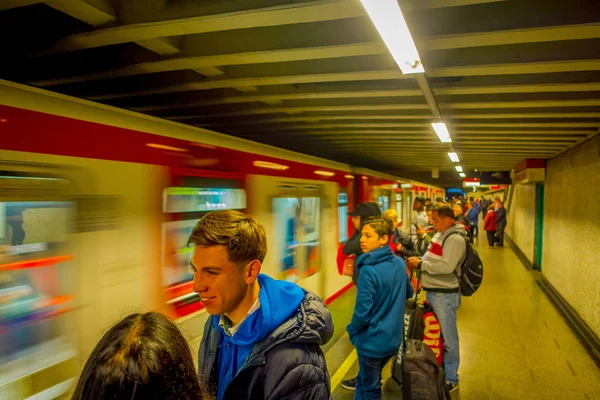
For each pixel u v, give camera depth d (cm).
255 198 422
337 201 693
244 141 409
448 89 361
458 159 992
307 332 125
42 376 213
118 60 320
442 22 244
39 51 280
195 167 330
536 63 285
